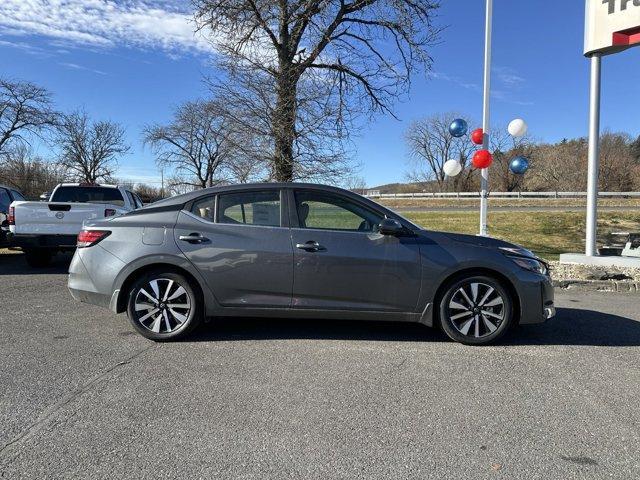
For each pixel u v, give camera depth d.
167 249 5.13
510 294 5.20
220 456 2.96
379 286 5.11
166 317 5.18
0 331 5.52
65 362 4.54
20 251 13.43
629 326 6.09
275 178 13.41
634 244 12.48
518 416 3.54
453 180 73.31
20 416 3.45
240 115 13.16
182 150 44.75
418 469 2.85
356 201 5.30
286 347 5.05
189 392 3.89
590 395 3.92
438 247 5.16
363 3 14.06
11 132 35.47
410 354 4.88
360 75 14.98
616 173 69.50
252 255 5.11
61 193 10.99
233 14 13.20
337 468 2.85
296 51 14.12
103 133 57.84
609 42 10.30
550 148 76.06
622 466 2.89
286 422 3.41
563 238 18.42
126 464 2.86
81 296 5.34
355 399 3.80
